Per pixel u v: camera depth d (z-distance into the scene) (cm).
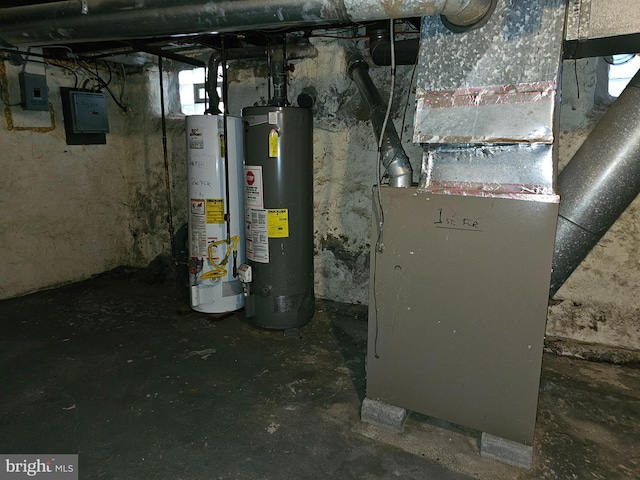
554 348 224
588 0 123
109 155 349
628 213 207
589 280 221
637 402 182
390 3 123
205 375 203
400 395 161
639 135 140
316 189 285
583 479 140
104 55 305
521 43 126
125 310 279
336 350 227
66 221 324
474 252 139
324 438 160
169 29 157
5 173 287
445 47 136
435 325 150
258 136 229
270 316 245
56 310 278
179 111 353
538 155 129
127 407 178
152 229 359
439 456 150
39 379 198
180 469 145
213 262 262
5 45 192
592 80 207
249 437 160
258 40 256
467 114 134
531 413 140
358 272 282
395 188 148
